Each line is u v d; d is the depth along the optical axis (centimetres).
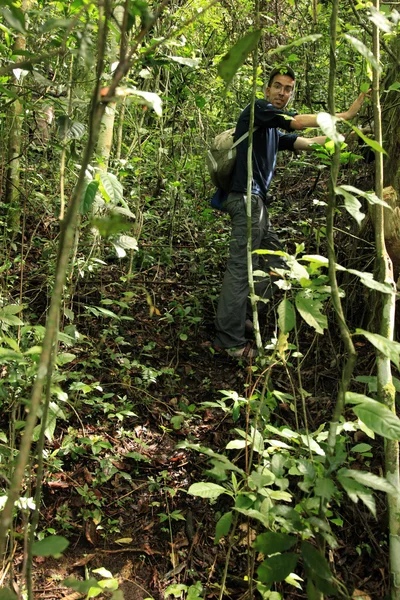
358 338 349
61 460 273
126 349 357
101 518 255
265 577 145
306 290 185
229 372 352
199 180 507
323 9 441
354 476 143
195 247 448
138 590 230
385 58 427
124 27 108
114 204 211
